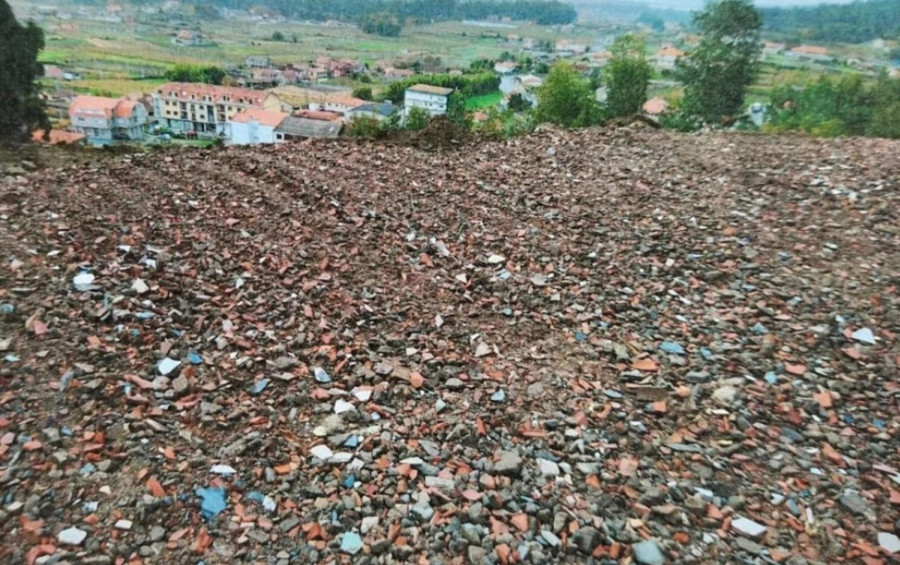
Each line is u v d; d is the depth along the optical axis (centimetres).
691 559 270
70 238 477
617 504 299
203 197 600
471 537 273
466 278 509
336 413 346
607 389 386
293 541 266
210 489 285
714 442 348
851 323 458
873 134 1784
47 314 381
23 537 251
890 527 295
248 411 338
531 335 439
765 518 299
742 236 600
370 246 543
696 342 440
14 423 303
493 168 784
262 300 442
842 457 338
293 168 705
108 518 264
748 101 2214
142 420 320
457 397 368
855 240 584
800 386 394
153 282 439
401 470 307
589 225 621
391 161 779
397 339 418
